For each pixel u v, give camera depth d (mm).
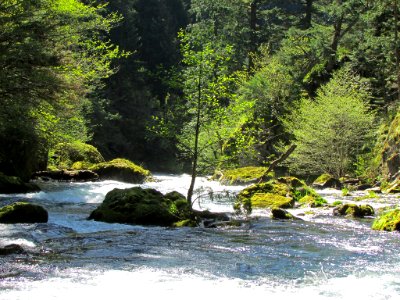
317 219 13008
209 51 13539
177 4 74938
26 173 22391
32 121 19344
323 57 36375
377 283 6848
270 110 32625
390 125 25516
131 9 60719
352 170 27172
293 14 51844
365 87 31891
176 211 12227
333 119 26047
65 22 18891
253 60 39406
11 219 11195
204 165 14445
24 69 16531
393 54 33344
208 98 13641
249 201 13938
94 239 9773
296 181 17906
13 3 17000
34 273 7039
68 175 24328
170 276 7055
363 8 35656
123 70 56062
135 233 10562
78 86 18703
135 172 26125
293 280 6977
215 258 8312
